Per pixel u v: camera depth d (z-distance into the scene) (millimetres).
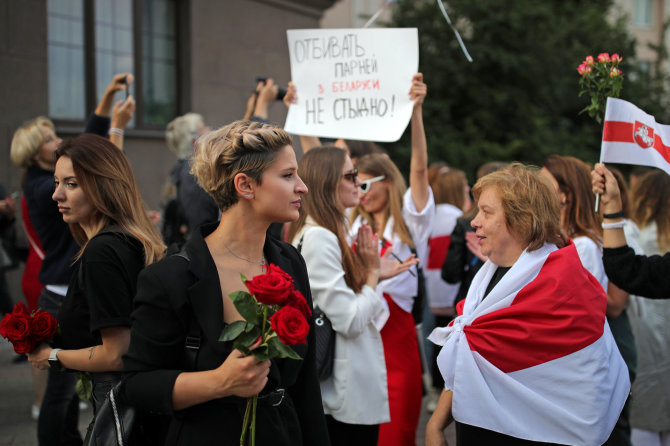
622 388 1972
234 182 1646
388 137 3143
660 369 3246
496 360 1923
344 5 13508
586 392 1861
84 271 2062
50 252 3195
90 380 2168
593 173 2518
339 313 2580
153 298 1585
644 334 3285
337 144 4246
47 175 3297
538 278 1926
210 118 8711
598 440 1851
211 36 8641
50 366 2186
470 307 2092
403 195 3439
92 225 2295
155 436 1818
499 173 2068
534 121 13297
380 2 14023
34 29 6758
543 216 1965
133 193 2311
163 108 8320
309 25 10195
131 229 2215
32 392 4891
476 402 1912
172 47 8391
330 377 2660
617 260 2436
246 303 1474
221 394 1509
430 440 2027
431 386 4887
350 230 3129
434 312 5027
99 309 2002
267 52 9477
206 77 8617
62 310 2189
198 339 1606
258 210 1668
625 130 2521
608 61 2576
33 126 3324
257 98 3840
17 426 4164
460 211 5098
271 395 1679
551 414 1857
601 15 16531
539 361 1888
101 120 3514
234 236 1712
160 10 8227
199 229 1712
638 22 22797
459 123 13180
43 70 6859
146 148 8031
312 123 3314
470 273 3990
